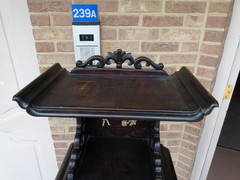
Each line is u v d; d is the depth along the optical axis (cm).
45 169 123
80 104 48
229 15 75
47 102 48
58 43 80
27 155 117
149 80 66
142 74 69
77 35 76
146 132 73
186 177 115
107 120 70
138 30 78
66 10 75
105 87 59
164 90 58
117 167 66
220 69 89
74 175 63
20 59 89
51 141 112
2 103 99
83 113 45
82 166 67
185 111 45
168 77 69
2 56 88
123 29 78
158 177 62
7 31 83
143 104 49
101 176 64
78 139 67
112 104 48
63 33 79
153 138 67
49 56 83
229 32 81
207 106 44
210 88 88
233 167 166
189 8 74
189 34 79
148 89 58
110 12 75
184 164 111
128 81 65
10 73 92
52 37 79
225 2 71
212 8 74
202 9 75
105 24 77
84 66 69
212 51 80
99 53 80
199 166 121
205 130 106
